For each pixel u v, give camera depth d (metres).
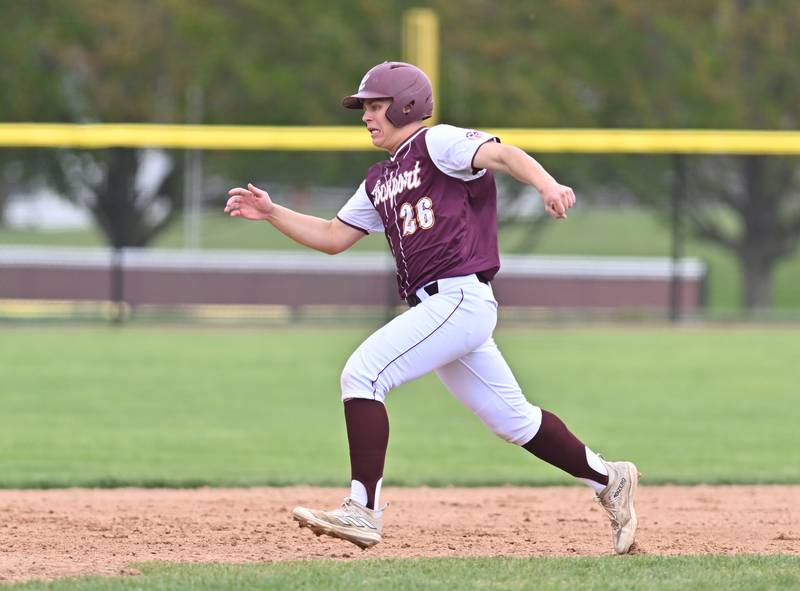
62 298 72.88
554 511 26.62
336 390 49.31
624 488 19.80
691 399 47.75
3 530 22.92
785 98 94.19
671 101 92.88
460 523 24.67
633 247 75.12
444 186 18.17
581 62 92.44
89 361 56.44
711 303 85.56
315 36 91.44
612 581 17.11
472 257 18.30
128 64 91.44
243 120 92.19
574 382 51.94
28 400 45.91
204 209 75.81
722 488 30.47
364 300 73.31
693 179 77.56
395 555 20.69
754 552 20.92
